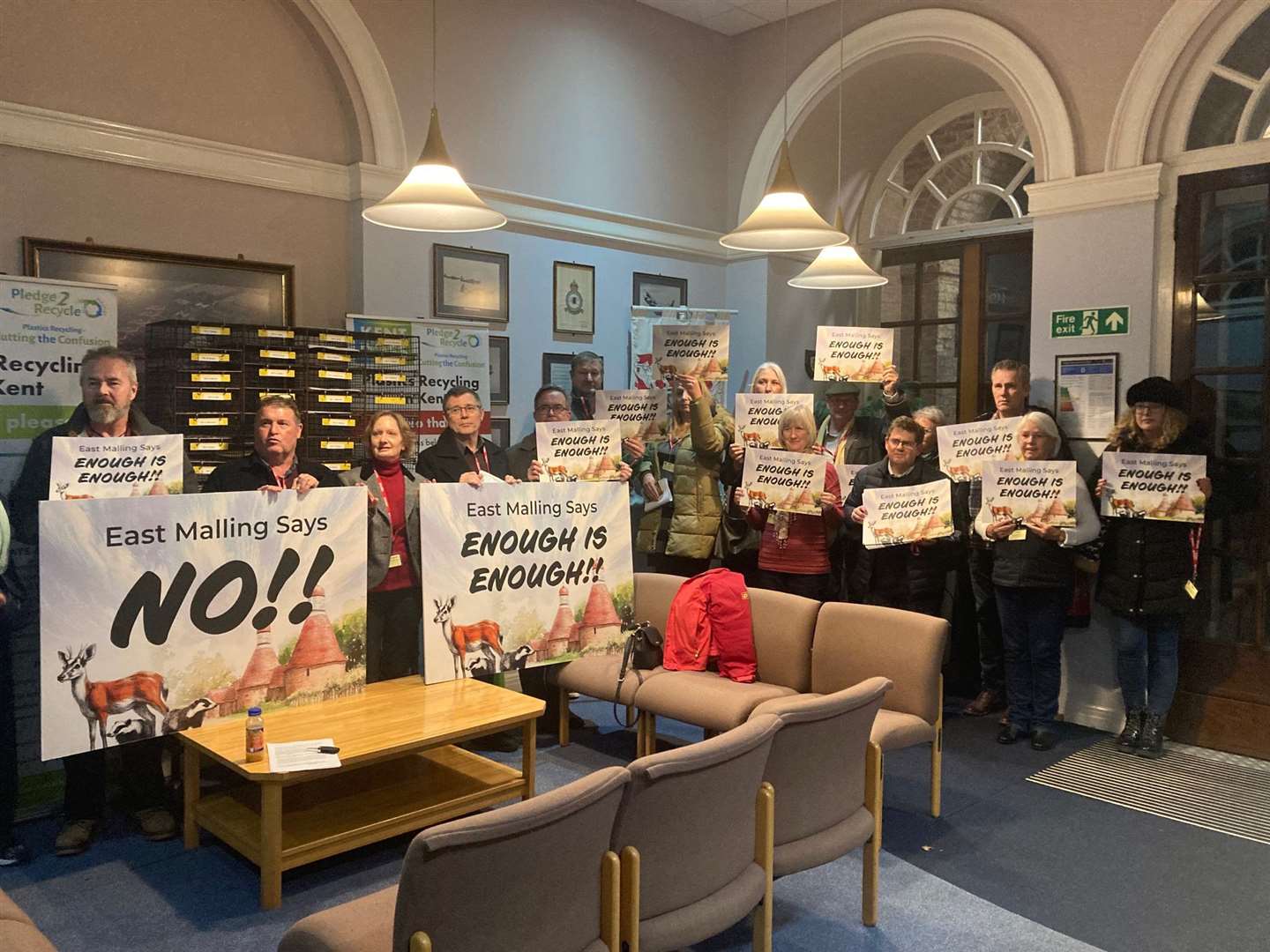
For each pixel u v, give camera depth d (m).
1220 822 3.51
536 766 3.96
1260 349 4.18
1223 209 4.28
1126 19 4.47
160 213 4.10
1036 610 4.32
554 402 4.79
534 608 3.88
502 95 5.15
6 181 3.70
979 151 6.07
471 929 1.70
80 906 2.82
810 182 6.22
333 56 4.52
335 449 4.13
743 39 6.27
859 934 2.71
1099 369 4.57
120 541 2.95
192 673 3.09
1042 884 3.03
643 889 2.03
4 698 3.07
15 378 3.43
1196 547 4.09
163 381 3.96
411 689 3.55
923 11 5.25
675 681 3.73
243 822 3.03
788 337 6.36
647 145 5.89
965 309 6.13
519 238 5.29
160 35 4.07
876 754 2.70
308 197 4.57
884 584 4.49
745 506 4.46
